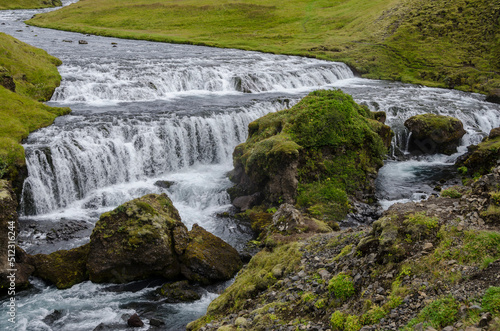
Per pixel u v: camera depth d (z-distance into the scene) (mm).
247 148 25922
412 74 53656
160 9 90438
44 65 40031
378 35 64188
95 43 62469
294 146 22891
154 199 20250
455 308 9070
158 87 39219
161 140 28859
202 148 30609
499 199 12320
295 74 46406
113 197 25375
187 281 17797
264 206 23422
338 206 22766
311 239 16219
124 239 17562
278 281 14102
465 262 10461
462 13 62031
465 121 37062
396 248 11727
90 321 15391
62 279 17656
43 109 30750
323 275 12953
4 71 32688
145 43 66500
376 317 10008
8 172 23031
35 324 15180
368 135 25891
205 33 74875
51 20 86375
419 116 33219
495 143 28109
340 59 57188
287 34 71938
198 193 25719
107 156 26844
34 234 21375
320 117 25406
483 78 49406
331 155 25062
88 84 37531
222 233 21719
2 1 111750
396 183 27578
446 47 57750
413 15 65938
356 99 40250
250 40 69062
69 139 26766
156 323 15148
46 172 24781
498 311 8391
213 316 14430
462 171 28641
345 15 77312
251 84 42625
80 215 23875
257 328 11820
